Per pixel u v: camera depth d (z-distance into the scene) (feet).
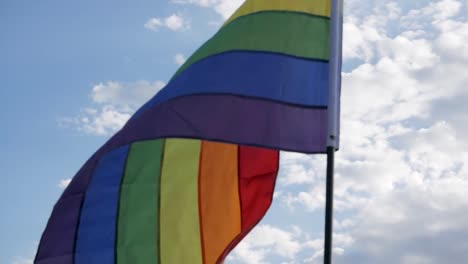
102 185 37.52
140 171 37.65
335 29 33.81
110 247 37.17
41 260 37.40
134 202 37.42
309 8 35.22
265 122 33.73
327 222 29.07
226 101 34.19
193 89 34.68
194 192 37.68
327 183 30.35
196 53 36.04
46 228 37.55
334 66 33.37
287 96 33.88
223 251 37.32
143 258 37.01
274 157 37.52
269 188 37.60
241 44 35.14
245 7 35.99
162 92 35.37
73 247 37.19
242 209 37.55
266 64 34.55
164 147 37.86
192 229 37.37
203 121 34.06
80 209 37.42
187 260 37.27
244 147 37.63
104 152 36.65
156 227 37.27
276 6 35.53
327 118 32.96
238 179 37.63
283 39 34.83
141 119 35.04
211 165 37.76
